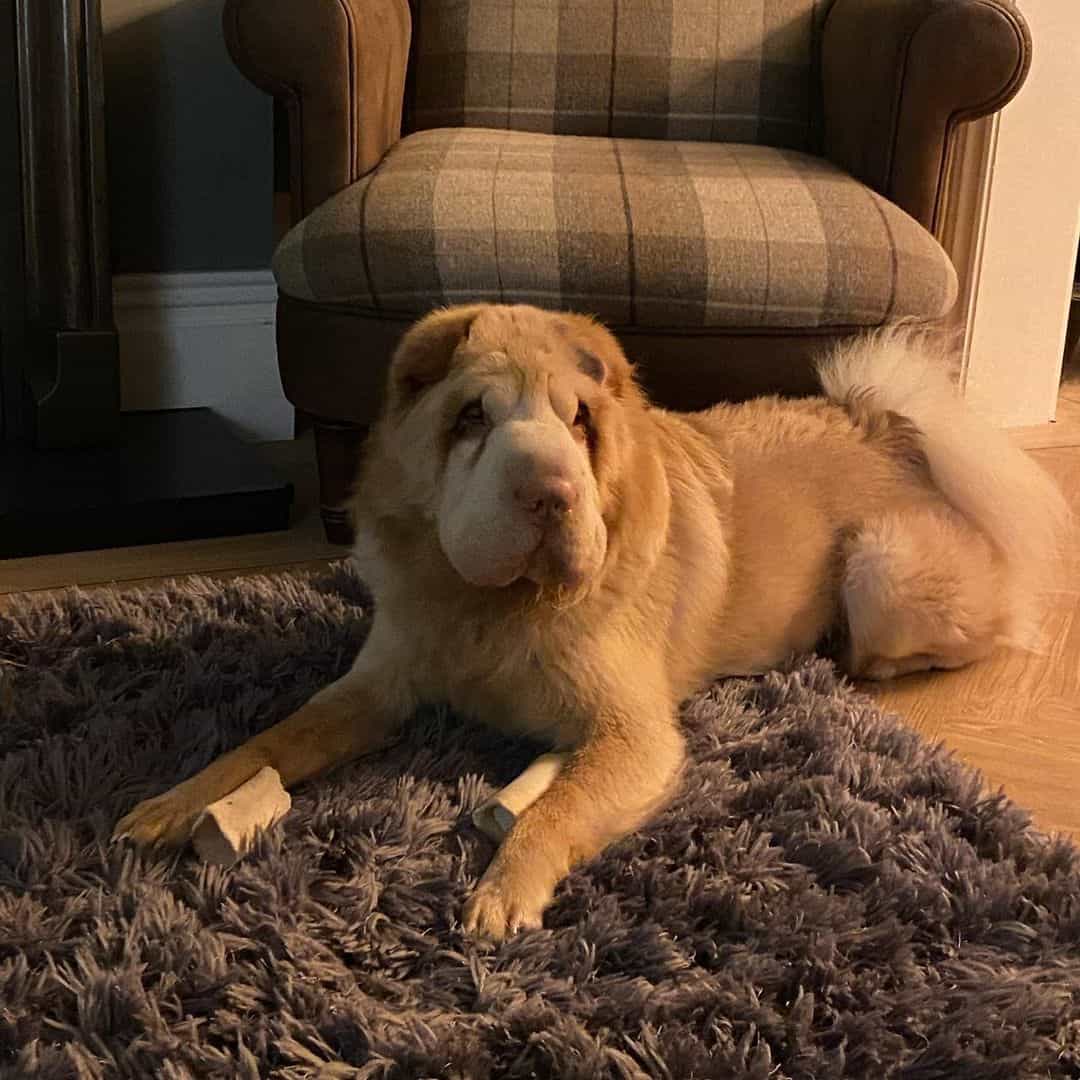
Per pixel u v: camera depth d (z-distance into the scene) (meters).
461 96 2.40
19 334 2.38
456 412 1.26
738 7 2.43
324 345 1.97
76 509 2.07
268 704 1.52
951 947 1.15
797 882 1.22
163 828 1.21
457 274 1.83
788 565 1.65
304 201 1.97
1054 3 2.78
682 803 1.34
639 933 1.13
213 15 2.52
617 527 1.37
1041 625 1.96
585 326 1.38
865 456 1.77
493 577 1.22
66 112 2.19
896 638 1.70
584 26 2.40
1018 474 1.78
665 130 2.43
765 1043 1.01
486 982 1.06
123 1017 0.99
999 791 1.38
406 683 1.44
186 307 2.64
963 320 2.94
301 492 2.43
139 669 1.61
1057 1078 1.00
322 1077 0.95
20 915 1.09
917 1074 1.00
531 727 1.41
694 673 1.59
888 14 2.14
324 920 1.13
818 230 1.90
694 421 1.70
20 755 1.35
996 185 2.85
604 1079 0.96
